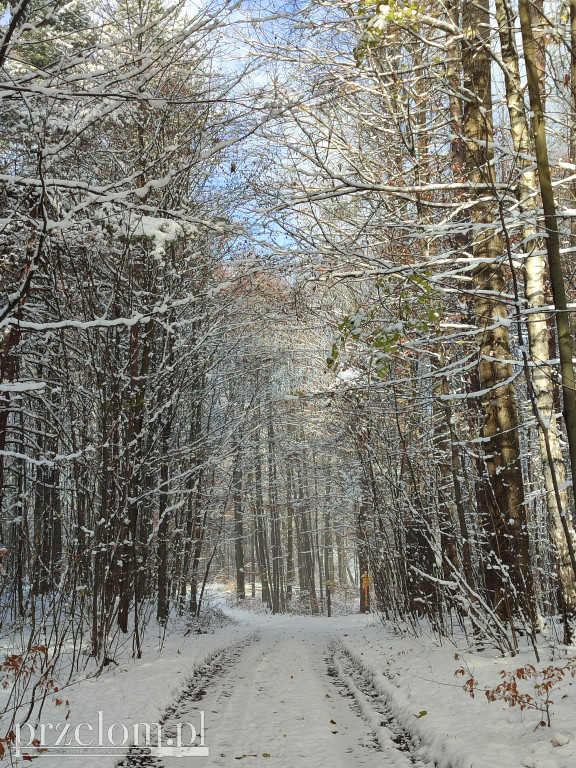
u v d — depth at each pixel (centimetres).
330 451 2512
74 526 1008
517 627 973
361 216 1280
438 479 1305
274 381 2403
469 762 508
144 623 1391
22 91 711
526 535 988
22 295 739
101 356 1088
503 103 1041
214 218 1080
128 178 823
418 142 1298
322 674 1189
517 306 647
